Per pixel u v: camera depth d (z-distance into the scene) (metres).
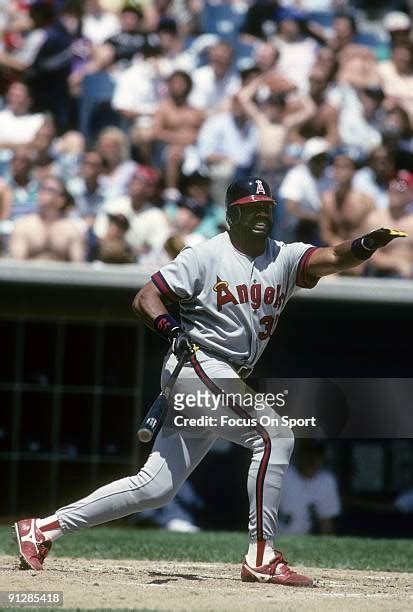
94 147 46.06
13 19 48.22
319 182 42.00
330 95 46.31
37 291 36.09
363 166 43.19
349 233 40.66
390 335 37.19
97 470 37.19
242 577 17.50
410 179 42.91
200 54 48.94
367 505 36.94
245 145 44.06
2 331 36.78
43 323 36.94
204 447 17.48
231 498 36.72
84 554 22.91
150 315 17.03
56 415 37.06
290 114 45.12
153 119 46.53
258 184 17.23
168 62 48.28
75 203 39.56
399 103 48.66
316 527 35.50
